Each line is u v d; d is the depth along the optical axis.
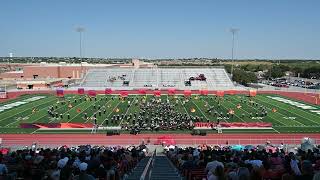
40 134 64.06
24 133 64.62
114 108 88.94
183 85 149.25
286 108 92.19
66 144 57.59
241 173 15.14
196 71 161.38
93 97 111.56
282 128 68.50
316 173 12.41
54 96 115.56
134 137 62.06
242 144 57.22
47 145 56.69
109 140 60.22
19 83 144.50
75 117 78.06
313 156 22.78
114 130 65.56
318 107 94.50
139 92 122.62
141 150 41.53
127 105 93.56
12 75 179.88
